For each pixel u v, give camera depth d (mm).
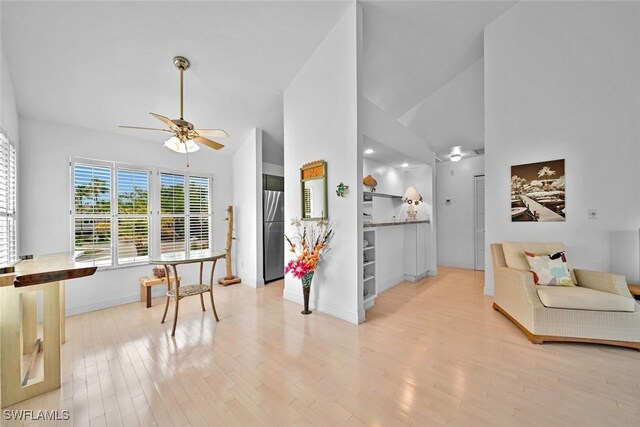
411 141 4711
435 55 3865
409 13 3121
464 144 5141
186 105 3578
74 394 1729
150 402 1647
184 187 4293
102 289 3453
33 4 2137
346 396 1673
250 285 4508
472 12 3248
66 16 2270
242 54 3053
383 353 2186
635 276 2635
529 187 3207
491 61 3453
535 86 3154
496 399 1617
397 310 3180
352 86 2863
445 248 6008
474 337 2441
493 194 3496
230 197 4926
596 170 2814
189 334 2613
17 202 2820
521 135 3254
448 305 3332
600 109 2789
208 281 4566
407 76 4230
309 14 2809
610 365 1960
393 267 4227
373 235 3555
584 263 2883
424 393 1686
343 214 2984
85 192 3377
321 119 3227
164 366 2039
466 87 4379
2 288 1652
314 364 2039
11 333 1652
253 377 1886
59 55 2553
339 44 2988
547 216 3092
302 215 3463
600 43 2783
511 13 3279
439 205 6090
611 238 2748
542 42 3098
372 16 3104
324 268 3197
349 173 2916
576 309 2234
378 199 5234
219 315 3125
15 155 2771
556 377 1825
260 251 4465
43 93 2842
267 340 2459
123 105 3271
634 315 2158
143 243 3838
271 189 4988
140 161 3857
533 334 2311
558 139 3016
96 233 3445
